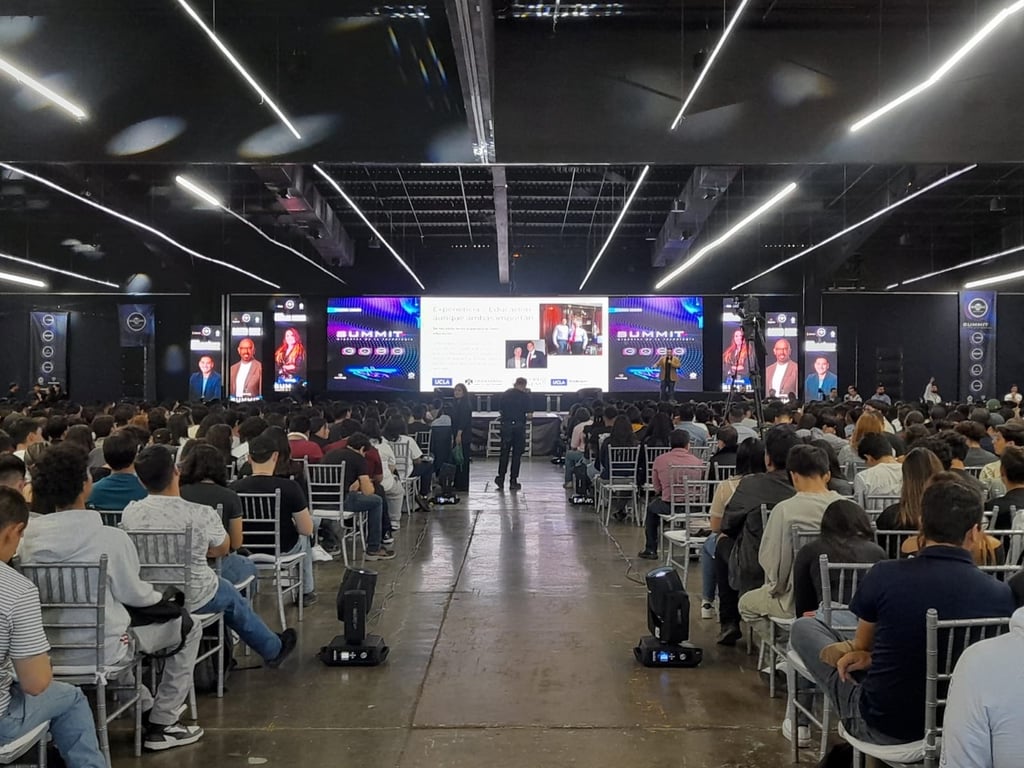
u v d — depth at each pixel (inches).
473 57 284.7
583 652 209.8
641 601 260.4
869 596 109.2
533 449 810.8
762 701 176.2
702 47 388.5
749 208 751.7
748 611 176.6
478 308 915.4
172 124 386.6
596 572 301.9
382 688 184.1
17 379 1009.5
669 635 199.3
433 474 526.0
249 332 946.7
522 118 389.7
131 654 142.7
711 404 622.8
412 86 390.6
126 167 604.4
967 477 181.8
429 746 153.9
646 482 371.6
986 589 105.1
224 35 386.9
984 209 768.9
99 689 133.1
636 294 932.6
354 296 920.9
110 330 1017.5
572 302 914.7
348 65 390.3
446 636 223.5
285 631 203.2
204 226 837.2
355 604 200.5
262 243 951.6
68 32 379.6
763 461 215.9
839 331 999.0
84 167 594.9
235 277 959.6
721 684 186.5
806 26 384.8
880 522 172.1
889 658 106.0
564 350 913.5
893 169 611.2
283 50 389.1
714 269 960.9
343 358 919.7
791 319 914.1
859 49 383.2
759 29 386.9
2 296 1000.9
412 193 718.5
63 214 802.2
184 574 159.0
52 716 118.0
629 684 186.5
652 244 951.6
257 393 945.5
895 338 995.3
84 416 448.5
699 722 165.0
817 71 385.4
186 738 154.9
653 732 160.2
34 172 587.2
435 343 915.4
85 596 135.4
